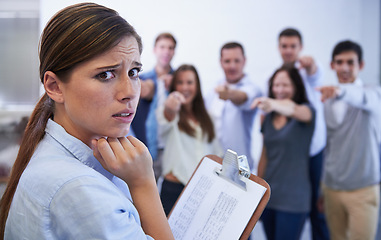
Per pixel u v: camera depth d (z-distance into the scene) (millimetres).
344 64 2508
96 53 543
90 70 549
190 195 775
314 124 2514
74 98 564
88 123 576
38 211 526
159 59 2553
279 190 2512
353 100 2473
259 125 2566
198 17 2564
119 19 577
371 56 2520
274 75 2539
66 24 556
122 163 592
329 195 2521
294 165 2498
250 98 2559
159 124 2500
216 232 692
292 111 2508
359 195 2467
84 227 503
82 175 531
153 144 2521
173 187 2438
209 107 2555
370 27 2514
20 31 3154
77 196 510
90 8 573
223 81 2568
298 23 2537
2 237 652
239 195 703
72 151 607
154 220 609
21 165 648
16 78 3229
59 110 622
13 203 583
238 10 2559
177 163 2443
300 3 2531
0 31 3148
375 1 2496
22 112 2961
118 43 555
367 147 2469
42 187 533
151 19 2562
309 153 2523
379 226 2539
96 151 603
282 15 2545
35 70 3221
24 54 3199
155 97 2531
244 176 713
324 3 2523
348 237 2488
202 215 729
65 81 565
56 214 515
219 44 2568
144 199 610
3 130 2875
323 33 2531
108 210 513
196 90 2520
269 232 2527
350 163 2475
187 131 2467
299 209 2492
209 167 785
